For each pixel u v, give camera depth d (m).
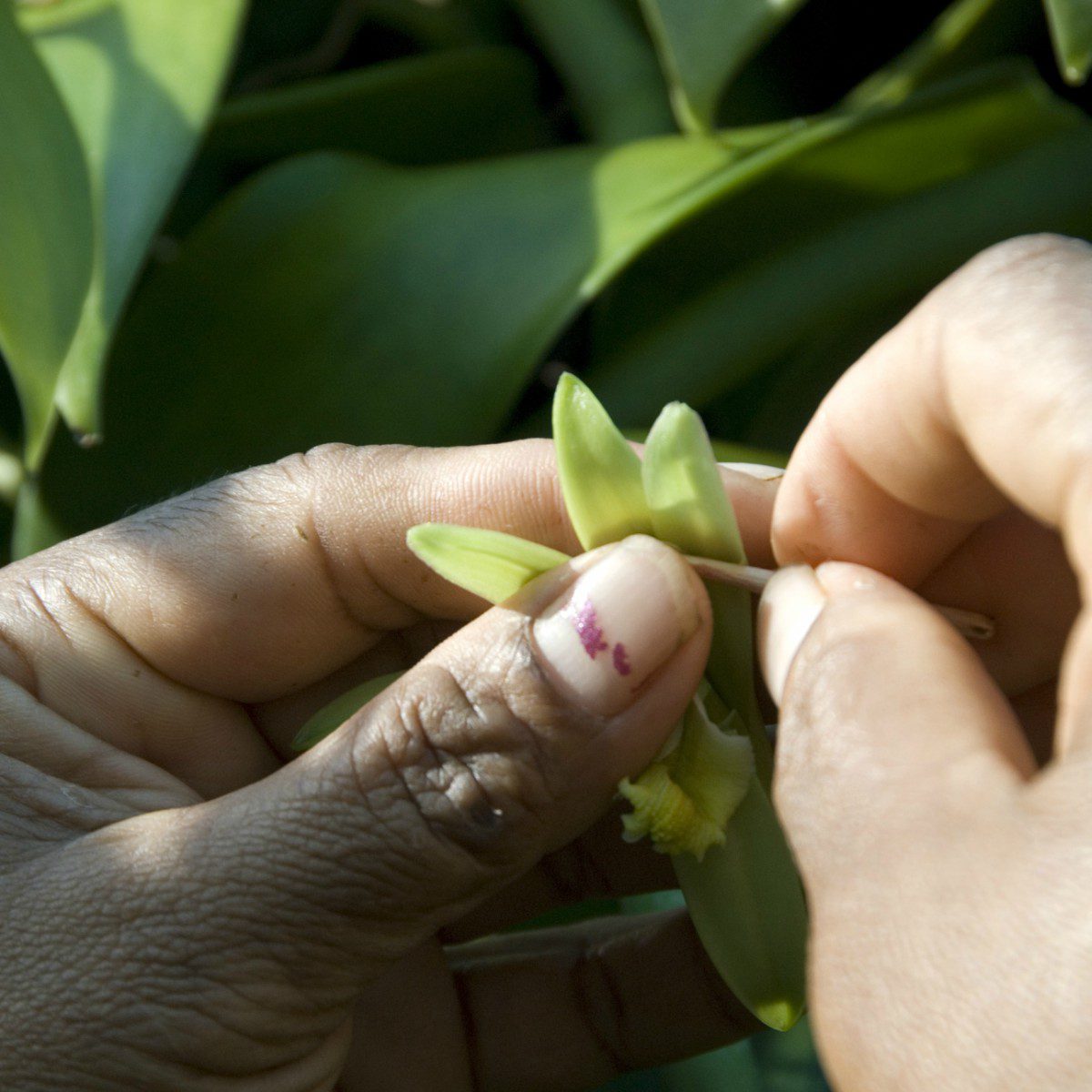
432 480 0.36
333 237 0.43
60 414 0.42
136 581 0.36
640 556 0.33
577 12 0.47
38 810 0.34
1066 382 0.30
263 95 0.47
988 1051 0.28
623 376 0.44
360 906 0.33
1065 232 0.44
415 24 0.51
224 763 0.37
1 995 0.32
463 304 0.42
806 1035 0.42
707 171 0.42
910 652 0.30
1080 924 0.28
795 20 0.49
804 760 0.30
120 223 0.41
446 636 0.38
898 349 0.32
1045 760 0.36
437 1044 0.39
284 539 0.37
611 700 0.33
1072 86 0.45
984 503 0.33
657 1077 0.43
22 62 0.39
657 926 0.39
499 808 0.33
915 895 0.29
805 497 0.34
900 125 0.42
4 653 0.36
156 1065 0.32
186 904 0.32
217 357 0.43
